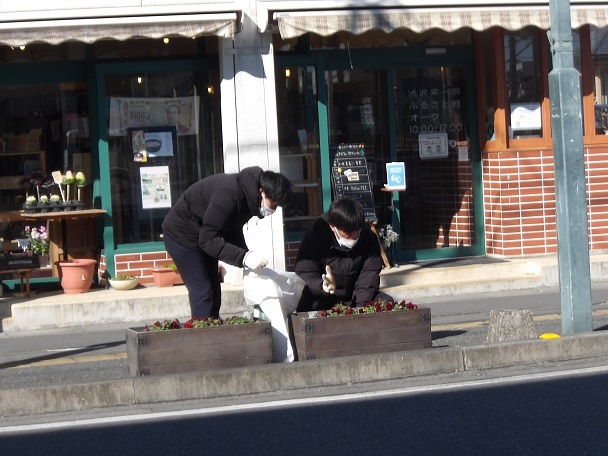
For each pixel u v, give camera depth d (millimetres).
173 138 12320
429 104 13227
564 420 6629
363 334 7883
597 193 13023
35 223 12188
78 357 9406
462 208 13375
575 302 8508
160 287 11922
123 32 10883
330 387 7711
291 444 6320
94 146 12258
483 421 6676
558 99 8406
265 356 7672
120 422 6945
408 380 7875
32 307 10938
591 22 11969
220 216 7660
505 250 12859
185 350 7531
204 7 11234
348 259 8320
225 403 7348
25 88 12227
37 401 7281
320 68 12609
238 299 11430
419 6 11594
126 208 12211
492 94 12977
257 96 11664
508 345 8164
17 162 12281
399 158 13203
